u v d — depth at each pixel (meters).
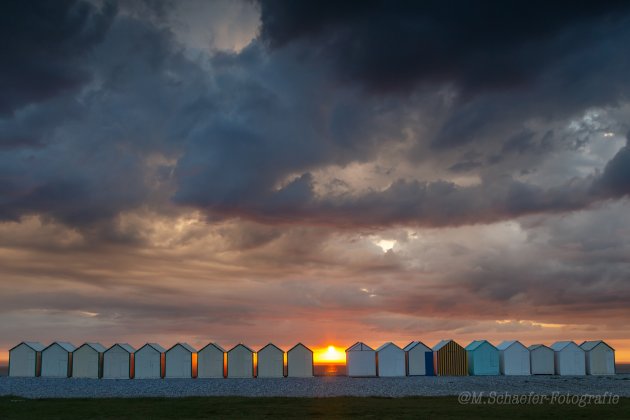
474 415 52.62
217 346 110.12
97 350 107.81
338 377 110.88
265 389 82.38
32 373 109.19
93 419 49.59
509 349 116.06
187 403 61.66
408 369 113.75
